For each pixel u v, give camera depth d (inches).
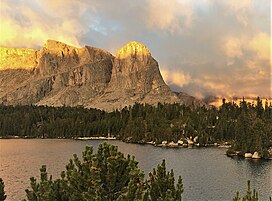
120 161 1178.0
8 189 3553.2
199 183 3914.9
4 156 7047.2
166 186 1382.9
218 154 7155.5
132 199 1123.3
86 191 1163.9
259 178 4298.7
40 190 1236.5
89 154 1182.3
